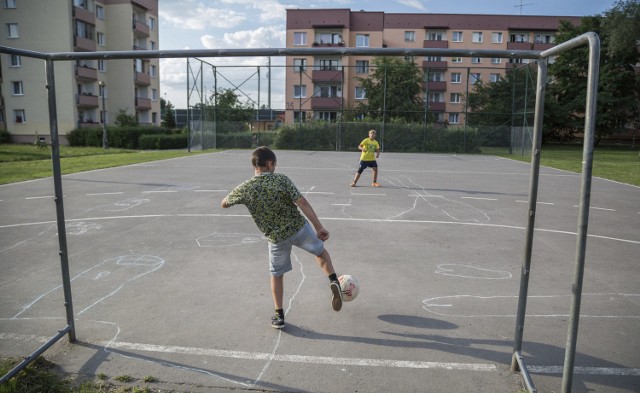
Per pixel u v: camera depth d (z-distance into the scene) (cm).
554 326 381
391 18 5425
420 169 1795
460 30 5447
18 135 4112
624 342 354
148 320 384
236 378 298
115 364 313
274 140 3269
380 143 3166
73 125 4103
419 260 569
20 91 4078
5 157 2089
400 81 4309
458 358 326
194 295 442
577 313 237
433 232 722
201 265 537
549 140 4800
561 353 334
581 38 222
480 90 3544
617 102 4266
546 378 301
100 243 636
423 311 409
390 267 538
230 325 375
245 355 327
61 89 4062
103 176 1408
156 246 621
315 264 542
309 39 5281
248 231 709
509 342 352
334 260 563
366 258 573
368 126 3161
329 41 5275
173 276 498
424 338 356
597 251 624
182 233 695
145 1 5034
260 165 351
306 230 355
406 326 377
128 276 497
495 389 288
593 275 520
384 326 377
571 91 4409
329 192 1134
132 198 1011
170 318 388
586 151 222
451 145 3148
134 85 4900
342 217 832
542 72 274
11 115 4100
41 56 309
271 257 357
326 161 2148
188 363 315
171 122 7375
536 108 281
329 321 385
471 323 385
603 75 4241
